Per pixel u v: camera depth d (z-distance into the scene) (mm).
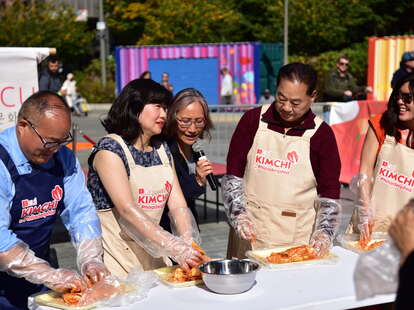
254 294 2488
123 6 29281
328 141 3299
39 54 4586
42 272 2504
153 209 2998
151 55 20203
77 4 29391
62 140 2451
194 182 3357
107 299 2408
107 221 3020
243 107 8039
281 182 3336
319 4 25172
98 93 24578
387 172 3418
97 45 31000
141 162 2955
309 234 3396
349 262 2926
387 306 2760
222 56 19422
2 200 2520
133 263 3029
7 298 2729
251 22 28484
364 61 24438
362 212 3363
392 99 3361
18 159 2547
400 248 1763
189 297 2479
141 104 2859
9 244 2482
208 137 3465
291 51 26766
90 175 3033
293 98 3061
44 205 2678
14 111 4531
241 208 3324
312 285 2588
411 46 14492
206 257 2822
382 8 27234
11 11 24859
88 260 2672
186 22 25781
